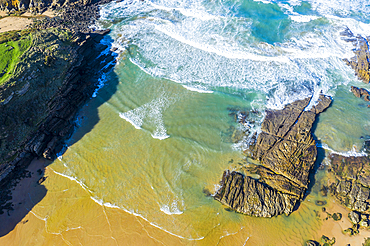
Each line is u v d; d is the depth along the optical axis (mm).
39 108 19094
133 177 17453
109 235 14961
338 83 22766
